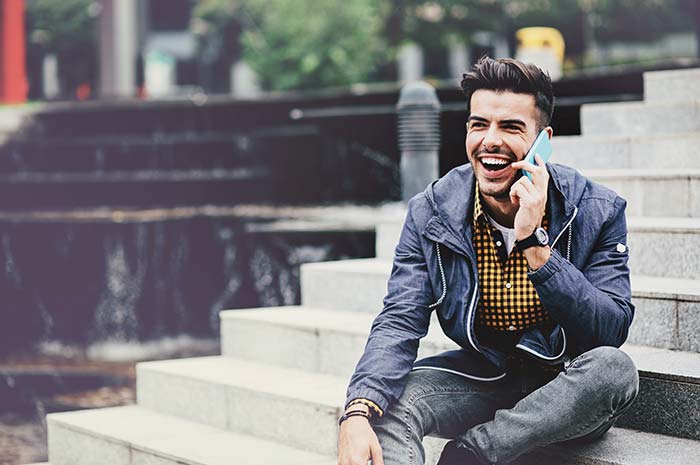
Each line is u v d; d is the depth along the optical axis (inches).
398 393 128.4
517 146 124.7
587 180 132.0
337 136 402.3
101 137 540.1
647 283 168.9
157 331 402.0
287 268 374.6
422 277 134.0
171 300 405.1
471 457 127.9
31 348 404.8
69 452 188.2
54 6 1190.9
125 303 397.7
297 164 470.9
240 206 464.4
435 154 263.3
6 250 409.1
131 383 329.4
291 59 945.5
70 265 402.3
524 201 121.7
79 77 1210.0
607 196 130.8
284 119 485.1
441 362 135.1
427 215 133.9
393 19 981.8
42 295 405.1
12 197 470.3
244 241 394.9
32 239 406.9
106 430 181.2
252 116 497.4
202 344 404.8
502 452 124.9
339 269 207.5
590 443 136.1
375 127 394.0
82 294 400.8
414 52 1299.2
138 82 717.3
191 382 187.6
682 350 157.0
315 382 179.3
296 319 197.2
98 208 463.2
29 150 527.2
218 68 1389.0
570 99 335.6
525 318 130.0
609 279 127.7
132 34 717.3
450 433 133.2
